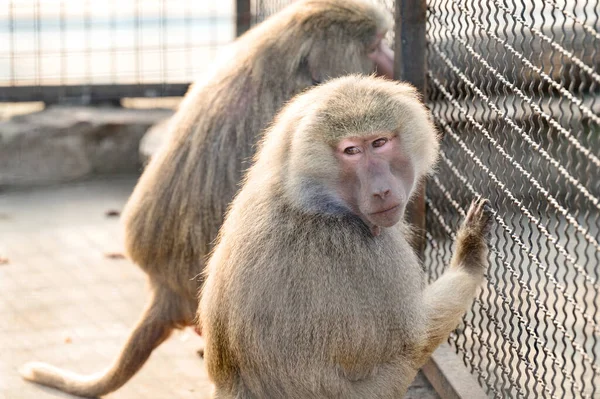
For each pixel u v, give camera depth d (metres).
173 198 8.01
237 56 8.56
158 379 8.70
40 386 8.51
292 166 5.72
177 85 16.31
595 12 5.62
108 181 15.45
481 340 7.16
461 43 7.32
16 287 10.87
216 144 8.03
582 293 9.84
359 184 5.65
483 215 6.48
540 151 6.07
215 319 6.07
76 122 15.33
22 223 13.31
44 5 20.64
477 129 7.09
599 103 7.29
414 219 8.12
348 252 5.66
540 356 8.31
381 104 5.68
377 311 5.69
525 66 6.30
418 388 8.04
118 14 20.78
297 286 5.62
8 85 16.19
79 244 12.42
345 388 5.79
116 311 10.27
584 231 5.54
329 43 8.55
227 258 5.97
